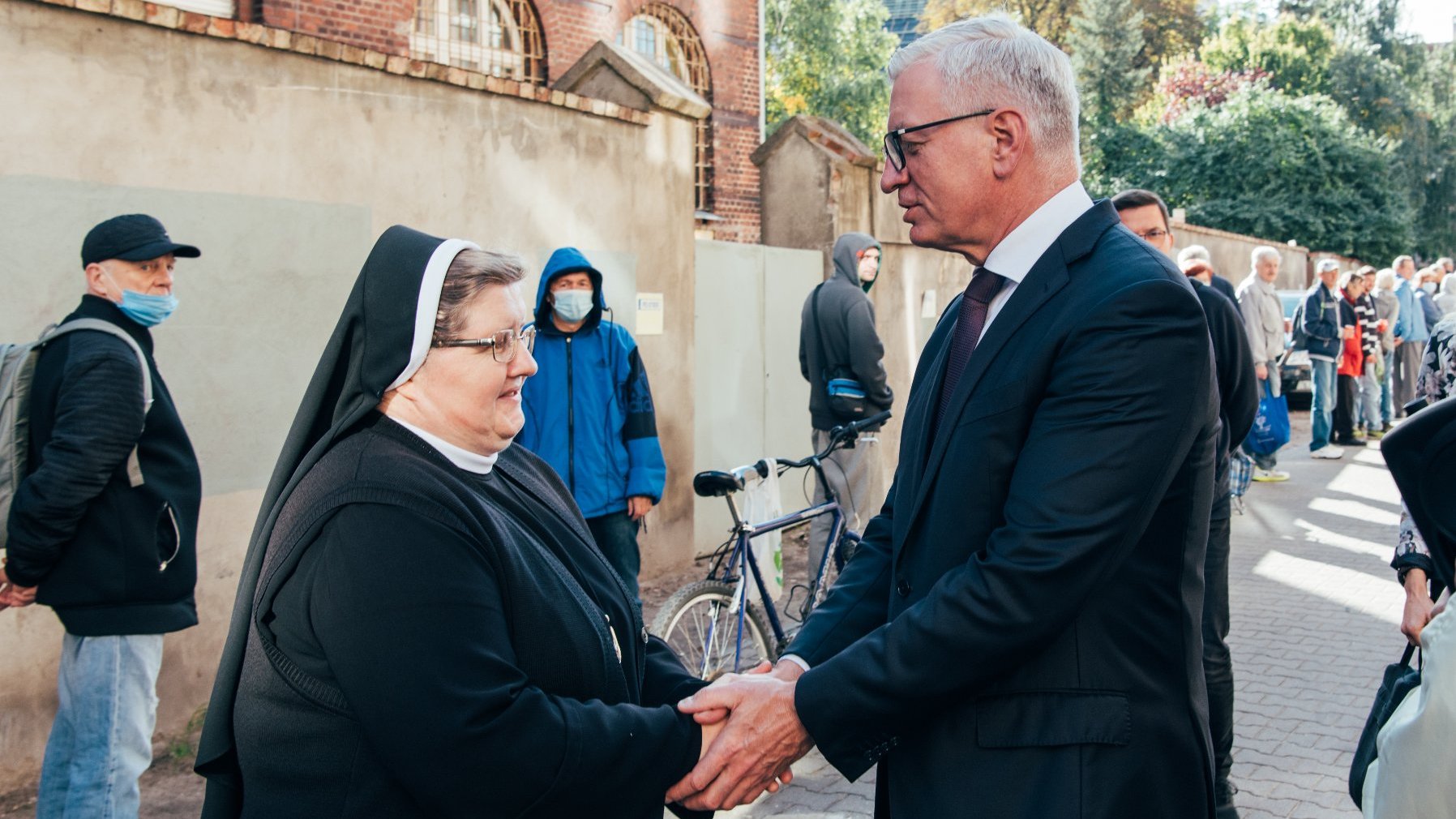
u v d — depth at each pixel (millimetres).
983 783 1847
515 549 1818
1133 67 44594
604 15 14680
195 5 10406
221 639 4605
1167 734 1855
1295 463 12133
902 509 2059
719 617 4828
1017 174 1979
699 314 7516
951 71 1980
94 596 3184
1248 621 6344
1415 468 1920
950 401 1971
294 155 4770
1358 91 45906
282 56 4711
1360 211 32906
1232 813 3715
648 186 6723
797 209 8719
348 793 1635
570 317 4723
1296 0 50969
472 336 1816
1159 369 1776
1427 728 1575
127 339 3230
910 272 9602
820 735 1915
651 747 1886
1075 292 1875
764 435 8141
